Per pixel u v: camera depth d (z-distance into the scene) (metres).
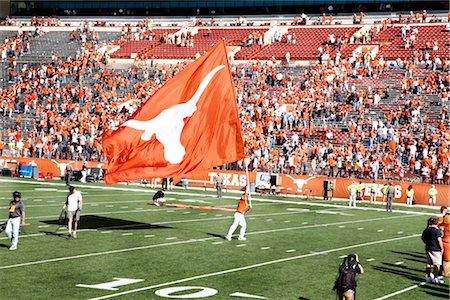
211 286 18.06
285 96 60.22
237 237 27.36
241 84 64.25
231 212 36.69
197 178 54.47
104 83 68.25
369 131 54.16
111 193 45.78
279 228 30.80
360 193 48.22
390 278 20.23
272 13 83.19
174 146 26.64
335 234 29.52
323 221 34.44
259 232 29.14
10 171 57.38
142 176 26.41
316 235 28.89
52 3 90.19
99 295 16.62
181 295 16.89
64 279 18.36
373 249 25.66
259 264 21.53
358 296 17.62
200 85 27.20
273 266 21.25
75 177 55.34
